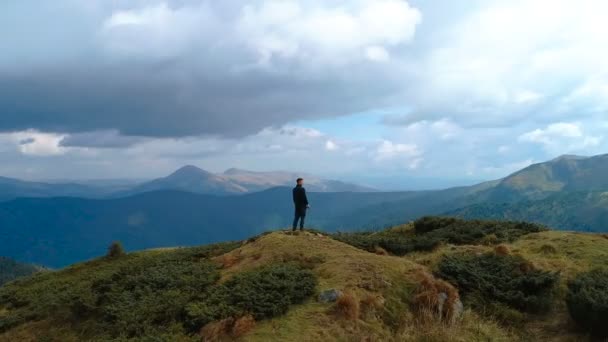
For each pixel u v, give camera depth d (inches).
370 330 546.3
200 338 538.6
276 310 571.5
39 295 1130.0
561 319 624.1
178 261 1034.7
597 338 556.1
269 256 816.9
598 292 586.9
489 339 566.9
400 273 696.4
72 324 773.9
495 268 756.0
